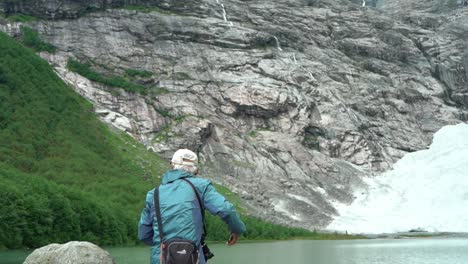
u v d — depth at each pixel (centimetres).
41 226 7512
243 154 14612
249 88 16125
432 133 18012
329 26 19962
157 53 16625
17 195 7331
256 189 13412
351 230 12394
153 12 17488
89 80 15450
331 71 18200
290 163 14825
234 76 16562
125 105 15162
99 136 13388
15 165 10500
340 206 13800
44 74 14450
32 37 15925
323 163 15150
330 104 16875
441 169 15438
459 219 13175
